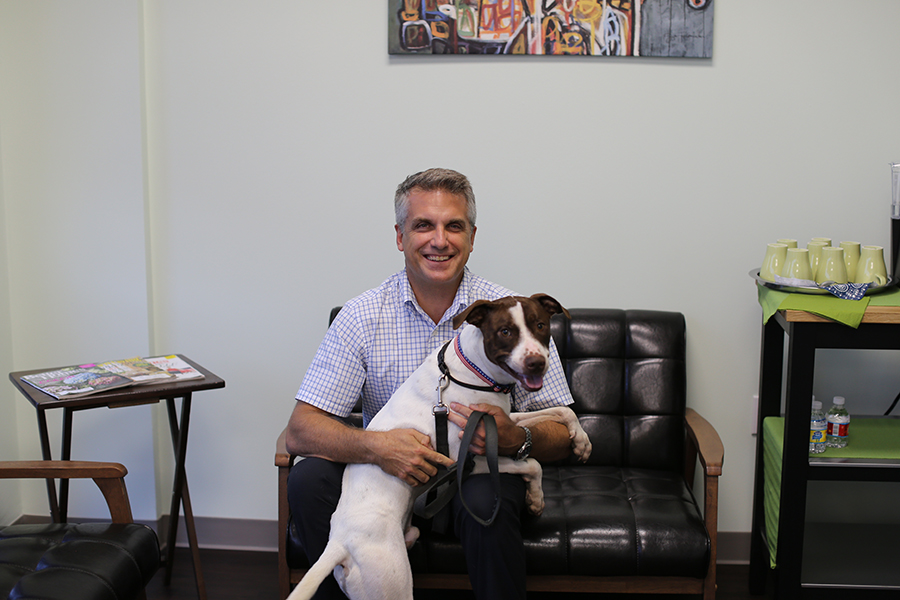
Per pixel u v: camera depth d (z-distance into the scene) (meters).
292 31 2.35
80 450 2.51
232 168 2.42
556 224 2.37
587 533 1.76
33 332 2.49
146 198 2.43
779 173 2.30
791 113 2.28
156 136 2.42
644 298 2.38
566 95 2.32
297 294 2.46
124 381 1.92
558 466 2.20
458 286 1.82
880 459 1.92
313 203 2.42
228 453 2.54
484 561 1.54
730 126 2.29
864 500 2.41
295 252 2.44
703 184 2.32
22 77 2.38
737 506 2.45
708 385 2.40
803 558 2.14
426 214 1.68
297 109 2.38
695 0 2.23
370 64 2.35
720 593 2.26
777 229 2.32
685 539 1.75
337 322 1.81
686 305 2.38
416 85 2.35
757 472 2.25
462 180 1.73
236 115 2.40
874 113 2.26
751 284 2.35
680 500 1.91
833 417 2.03
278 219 2.43
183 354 2.51
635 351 2.21
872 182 2.29
